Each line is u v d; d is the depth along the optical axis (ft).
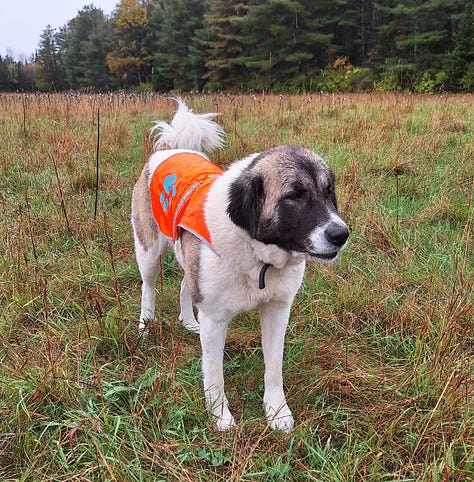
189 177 5.80
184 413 4.96
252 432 4.72
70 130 15.31
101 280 7.50
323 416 5.12
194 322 6.75
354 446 4.45
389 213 8.88
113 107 21.25
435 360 5.25
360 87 48.19
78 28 96.37
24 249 7.80
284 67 61.93
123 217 9.34
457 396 4.85
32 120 16.72
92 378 5.36
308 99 23.41
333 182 4.94
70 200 10.09
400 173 11.29
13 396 4.92
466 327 5.96
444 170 10.93
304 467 4.28
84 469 4.29
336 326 6.36
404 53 57.77
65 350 5.52
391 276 7.10
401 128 15.01
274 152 4.86
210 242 4.79
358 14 63.26
